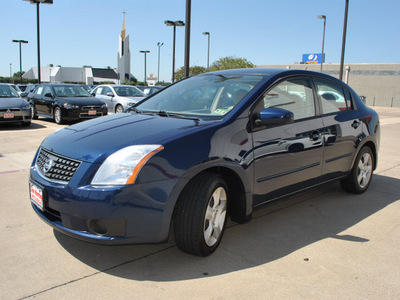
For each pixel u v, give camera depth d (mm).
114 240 2428
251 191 3076
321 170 3867
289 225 3615
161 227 2514
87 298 2305
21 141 8219
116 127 2955
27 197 4250
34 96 13453
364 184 4727
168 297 2332
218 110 3215
